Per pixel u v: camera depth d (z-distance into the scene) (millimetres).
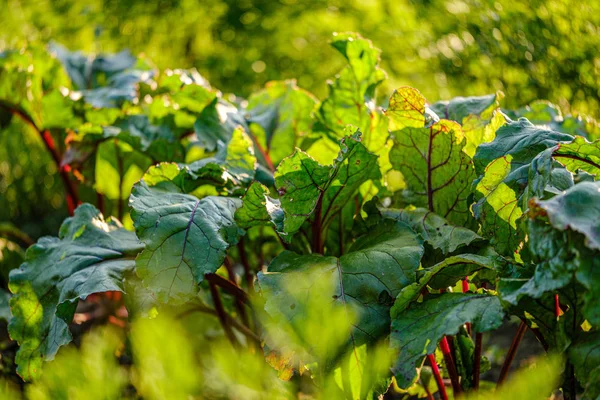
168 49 4262
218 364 849
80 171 2387
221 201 1467
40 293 1520
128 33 4129
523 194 1248
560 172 1269
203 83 2262
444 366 1695
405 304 1252
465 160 1541
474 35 2859
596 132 1950
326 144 1932
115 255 1530
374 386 1262
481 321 1146
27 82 2250
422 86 3320
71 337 1409
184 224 1367
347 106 1850
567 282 1042
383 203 1826
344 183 1500
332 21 4020
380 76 1852
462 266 1356
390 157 1651
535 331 1315
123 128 2117
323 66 4145
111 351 775
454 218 1613
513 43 2711
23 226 3861
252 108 2154
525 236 1311
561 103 2596
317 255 1417
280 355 1259
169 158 2105
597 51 2496
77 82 2535
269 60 4211
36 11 4027
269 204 1390
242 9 4285
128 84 2385
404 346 1185
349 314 1256
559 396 1786
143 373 845
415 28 3279
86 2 4133
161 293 1301
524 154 1323
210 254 1337
